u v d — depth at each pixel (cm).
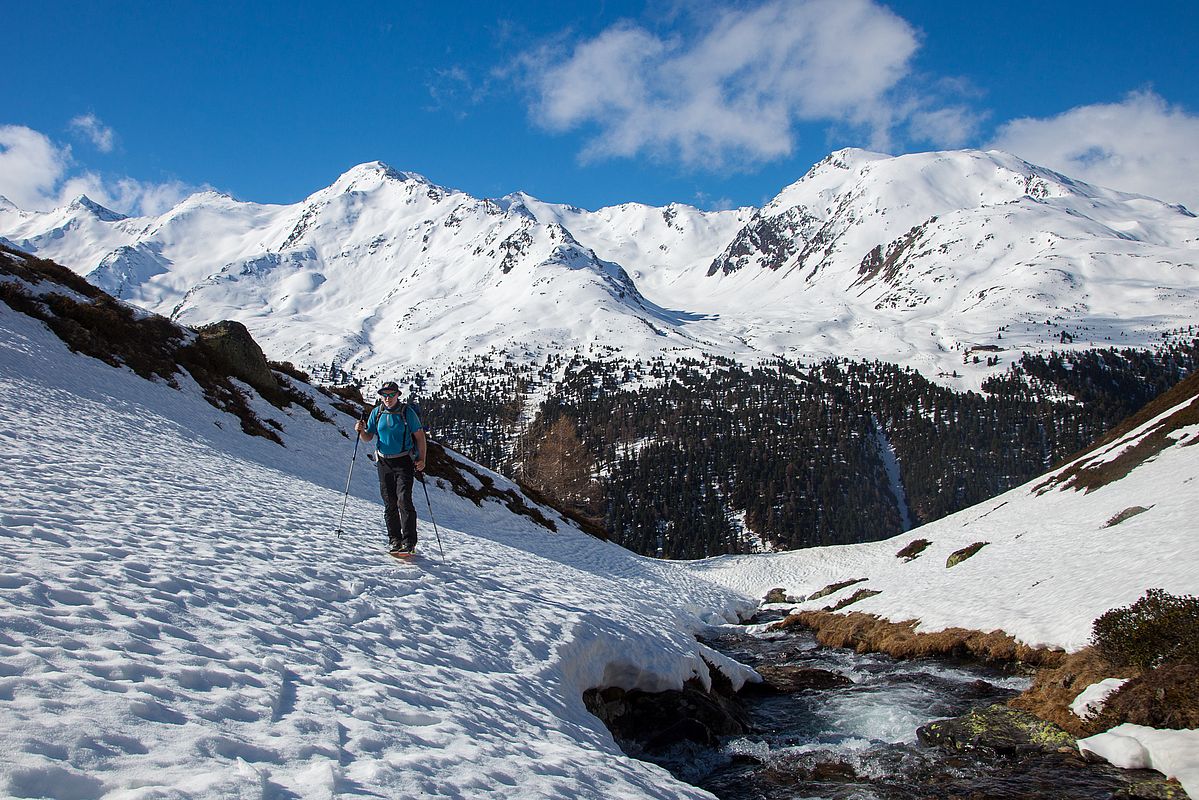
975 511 5572
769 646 2709
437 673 818
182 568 830
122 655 539
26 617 539
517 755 643
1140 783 894
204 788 391
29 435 1446
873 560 5166
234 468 2097
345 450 3469
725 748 1284
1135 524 2412
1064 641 1661
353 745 531
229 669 592
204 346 3428
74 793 353
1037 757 1049
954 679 1748
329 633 804
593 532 5306
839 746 1277
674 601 3519
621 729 1262
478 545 2153
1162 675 1066
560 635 1223
